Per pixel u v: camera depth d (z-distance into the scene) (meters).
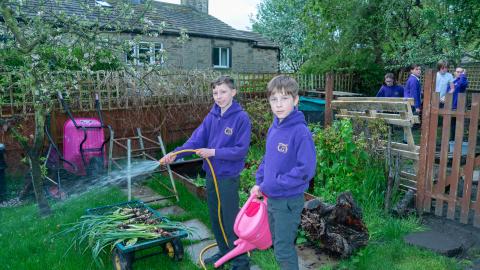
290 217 2.83
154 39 15.62
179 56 16.77
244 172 6.06
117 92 7.69
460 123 4.48
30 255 3.84
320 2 13.54
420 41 10.51
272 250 3.95
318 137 5.48
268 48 20.86
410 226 4.48
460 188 5.80
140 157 7.67
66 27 4.93
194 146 3.60
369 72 14.44
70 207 5.20
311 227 4.05
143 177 6.47
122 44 5.14
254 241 2.99
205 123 3.62
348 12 13.44
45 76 5.16
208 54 18.02
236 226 2.97
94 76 7.71
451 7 9.69
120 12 5.38
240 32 20.25
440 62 9.16
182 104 8.61
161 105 8.34
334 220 4.02
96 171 6.25
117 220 3.82
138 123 8.07
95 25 5.06
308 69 14.97
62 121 7.08
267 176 2.88
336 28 14.06
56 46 5.18
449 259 3.77
